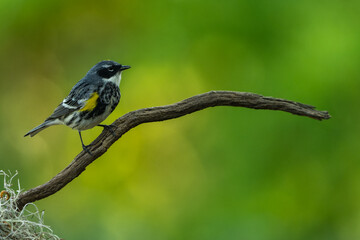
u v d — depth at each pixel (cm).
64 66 1662
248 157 1336
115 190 1616
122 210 1573
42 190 692
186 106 691
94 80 895
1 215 679
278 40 1397
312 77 1320
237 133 1354
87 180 1622
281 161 1328
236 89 1413
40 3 1584
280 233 1299
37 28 1627
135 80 1580
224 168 1359
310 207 1340
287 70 1352
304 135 1321
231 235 1288
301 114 697
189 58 1508
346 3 1386
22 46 1634
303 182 1332
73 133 1628
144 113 698
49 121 913
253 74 1408
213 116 1414
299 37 1379
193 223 1408
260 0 1422
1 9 1550
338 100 1312
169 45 1526
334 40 1338
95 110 891
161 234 1491
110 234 1502
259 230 1279
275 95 1343
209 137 1416
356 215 1334
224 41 1459
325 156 1317
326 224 1342
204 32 1480
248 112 1359
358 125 1309
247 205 1321
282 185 1331
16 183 1568
